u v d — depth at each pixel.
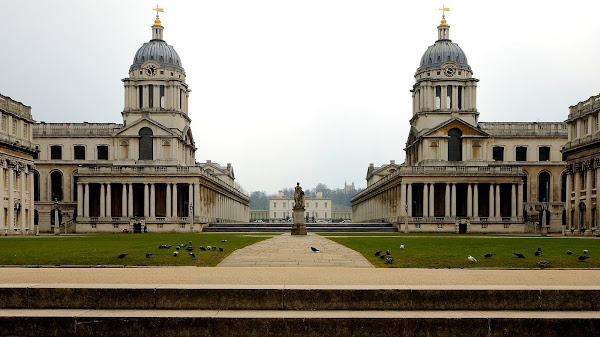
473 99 127.50
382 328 20.66
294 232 82.19
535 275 27.23
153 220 114.31
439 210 124.38
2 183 85.19
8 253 40.16
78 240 63.06
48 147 131.25
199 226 112.62
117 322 20.72
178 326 20.69
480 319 20.59
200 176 118.25
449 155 124.06
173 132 125.69
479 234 97.31
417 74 130.62
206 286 22.48
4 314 21.03
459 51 129.75
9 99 88.12
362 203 191.12
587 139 88.50
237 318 20.70
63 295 22.16
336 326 20.67
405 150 146.88
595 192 86.69
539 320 20.55
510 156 130.75
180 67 133.50
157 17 134.38
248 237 71.62
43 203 127.56
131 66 131.50
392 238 70.31
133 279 25.33
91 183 118.50
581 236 86.31
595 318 20.56
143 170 117.62
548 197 129.62
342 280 25.12
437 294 22.11
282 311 21.84
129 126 125.88
